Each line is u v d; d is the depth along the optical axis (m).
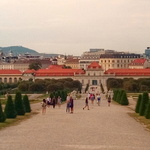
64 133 79.38
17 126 92.50
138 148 62.91
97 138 72.88
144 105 124.75
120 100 198.75
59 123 99.31
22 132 80.81
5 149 60.38
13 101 124.94
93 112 139.88
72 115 125.25
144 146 64.94
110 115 126.50
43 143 66.50
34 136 74.88
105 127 90.94
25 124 97.25
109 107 173.75
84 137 73.94
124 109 159.75
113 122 103.31
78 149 61.38
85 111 145.25
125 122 104.12
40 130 84.31
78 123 99.38
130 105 190.12
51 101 179.50
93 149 61.47
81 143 66.94
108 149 61.59
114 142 68.44
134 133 81.12
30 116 121.56
